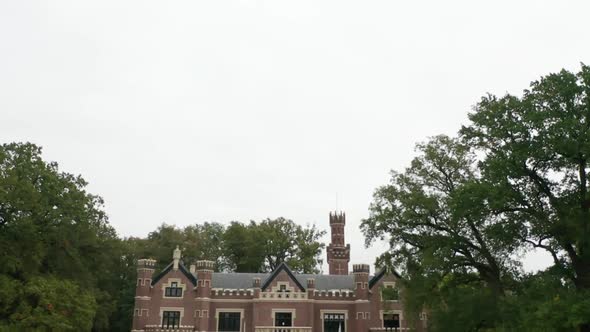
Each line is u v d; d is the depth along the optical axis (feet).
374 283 220.84
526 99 124.47
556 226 117.08
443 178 149.59
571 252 119.96
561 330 108.88
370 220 151.94
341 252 275.18
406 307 148.87
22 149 181.57
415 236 148.66
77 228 186.70
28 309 156.66
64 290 165.17
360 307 215.51
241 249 317.42
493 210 124.16
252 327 215.72
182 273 220.64
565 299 108.99
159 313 213.66
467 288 141.59
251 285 228.84
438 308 148.05
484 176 128.57
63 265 188.65
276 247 322.14
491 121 128.06
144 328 210.38
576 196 120.16
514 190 123.03
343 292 221.46
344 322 218.18
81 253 202.18
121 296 254.47
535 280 123.44
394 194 150.92
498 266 137.49
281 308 215.31
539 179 124.57
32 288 156.76
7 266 161.27
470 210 125.59
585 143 110.32
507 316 120.26
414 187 150.30
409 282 147.33
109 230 244.01
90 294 180.75
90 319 171.01
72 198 185.06
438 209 143.23
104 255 217.56
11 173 167.53
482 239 139.64
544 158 118.73
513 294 130.82
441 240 141.59
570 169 123.24
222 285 226.99
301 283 230.48
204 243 323.37
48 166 186.91
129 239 291.58
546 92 121.49
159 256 288.30
